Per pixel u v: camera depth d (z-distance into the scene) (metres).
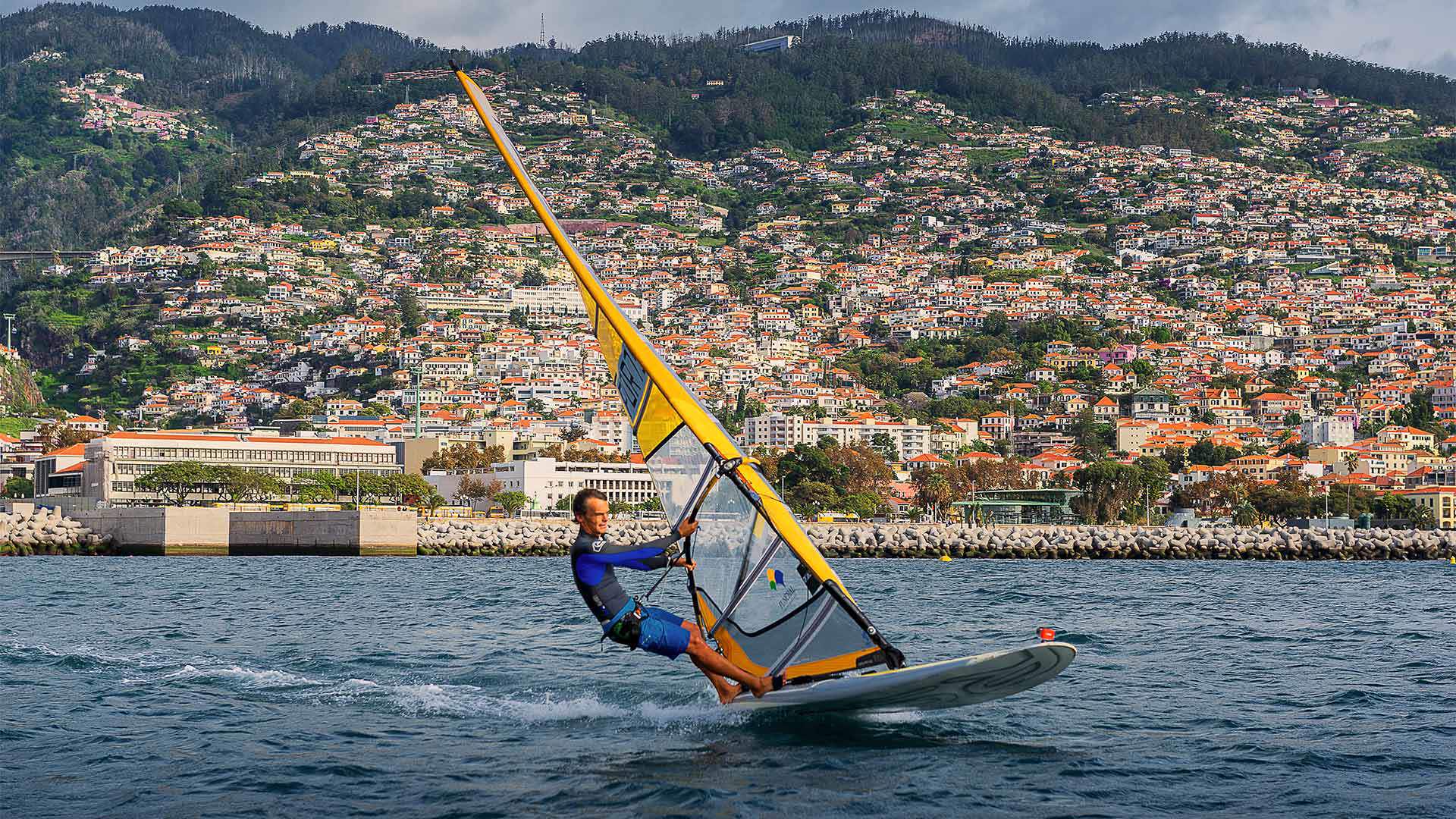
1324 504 185.75
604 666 22.33
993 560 106.88
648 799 13.52
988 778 14.39
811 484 183.88
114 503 173.75
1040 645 14.80
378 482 184.62
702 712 17.77
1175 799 13.68
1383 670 23.02
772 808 13.24
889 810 13.20
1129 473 164.88
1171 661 24.08
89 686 20.38
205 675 21.52
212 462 188.62
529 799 13.55
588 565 15.73
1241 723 17.55
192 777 14.43
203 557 97.56
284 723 17.39
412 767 14.87
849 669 16.08
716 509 16.64
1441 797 13.75
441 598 40.88
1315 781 14.38
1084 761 15.14
